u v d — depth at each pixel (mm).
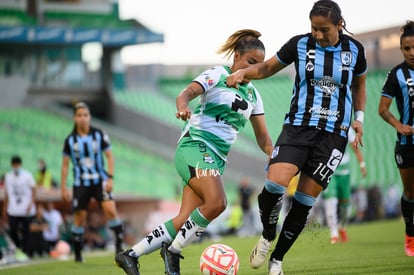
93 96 124562
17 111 114750
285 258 36031
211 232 82500
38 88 119625
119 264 24406
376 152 121375
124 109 124688
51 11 126312
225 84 24562
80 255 43125
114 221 43156
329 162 23703
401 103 32625
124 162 109438
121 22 127875
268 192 23625
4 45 117375
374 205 91688
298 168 23562
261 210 24219
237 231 86750
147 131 123688
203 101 24688
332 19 22859
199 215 23781
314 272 28141
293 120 23906
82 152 42750
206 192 23781
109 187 42844
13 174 55562
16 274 36062
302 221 24312
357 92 24969
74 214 43031
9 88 116500
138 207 84812
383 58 132875
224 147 24859
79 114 42469
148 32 120438
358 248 41750
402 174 33062
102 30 117812
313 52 23609
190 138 24688
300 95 23906
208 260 23875
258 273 27875
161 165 112062
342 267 29875
